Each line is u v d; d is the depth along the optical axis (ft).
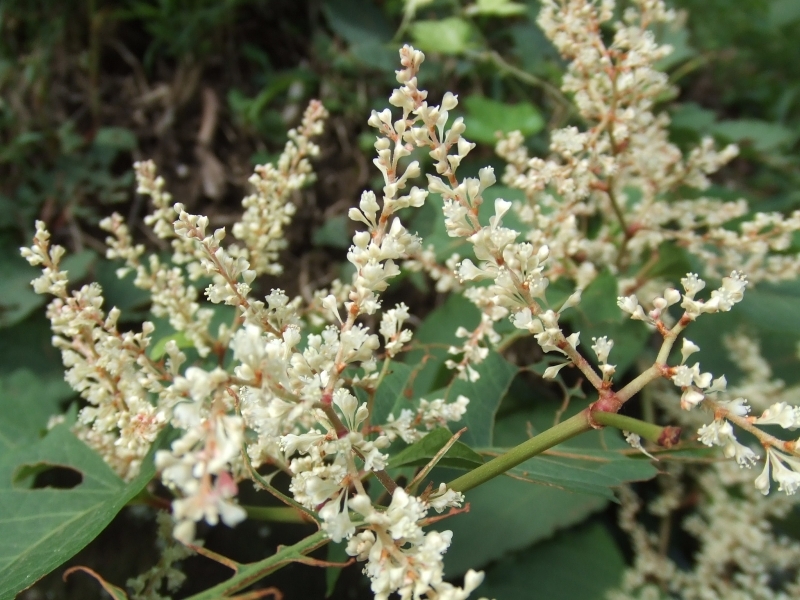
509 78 1.23
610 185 0.72
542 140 1.17
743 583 0.78
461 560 0.75
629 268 0.87
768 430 0.83
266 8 1.25
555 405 0.85
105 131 1.11
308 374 0.40
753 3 1.47
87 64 1.16
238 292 0.48
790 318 0.76
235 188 1.13
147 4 1.21
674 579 0.79
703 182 0.78
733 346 0.86
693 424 0.85
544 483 0.51
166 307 0.68
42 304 0.98
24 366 0.93
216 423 0.30
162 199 0.66
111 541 0.83
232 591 0.44
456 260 0.69
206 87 1.19
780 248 0.72
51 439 0.63
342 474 0.41
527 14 1.27
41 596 0.80
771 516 0.87
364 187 1.14
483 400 0.64
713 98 1.58
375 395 0.59
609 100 0.70
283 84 1.16
